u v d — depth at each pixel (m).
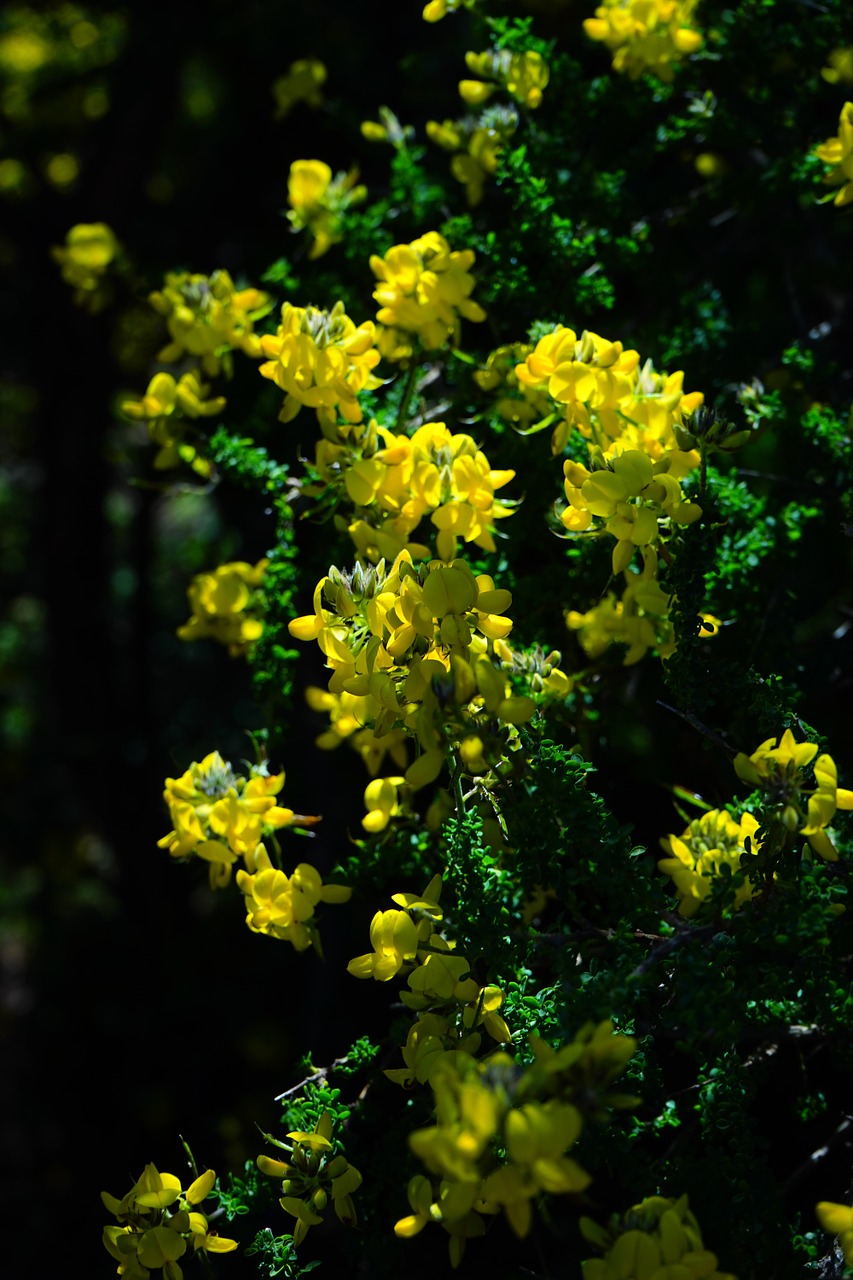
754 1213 0.72
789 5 0.90
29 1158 1.72
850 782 0.75
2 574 2.21
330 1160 0.74
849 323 0.93
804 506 0.83
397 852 0.80
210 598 0.85
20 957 2.30
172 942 1.74
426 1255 0.88
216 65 1.47
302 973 1.62
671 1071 0.83
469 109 0.89
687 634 0.74
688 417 0.75
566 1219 0.88
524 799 0.72
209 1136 1.51
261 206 1.41
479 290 0.86
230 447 0.85
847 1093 0.83
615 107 0.89
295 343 0.77
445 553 0.76
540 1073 0.67
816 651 0.85
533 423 0.82
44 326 1.67
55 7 1.69
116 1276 1.52
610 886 0.71
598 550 0.81
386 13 1.31
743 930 0.71
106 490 1.88
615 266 0.87
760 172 0.88
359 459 0.78
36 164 1.61
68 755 1.84
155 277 0.94
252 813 0.78
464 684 0.70
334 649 0.73
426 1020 0.73
